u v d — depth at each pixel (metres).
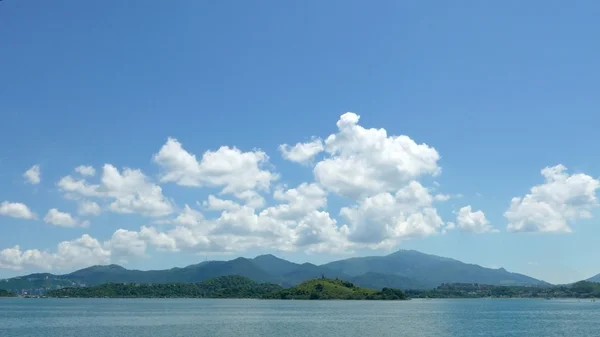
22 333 163.25
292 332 165.12
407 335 157.50
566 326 194.38
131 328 179.62
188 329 175.25
